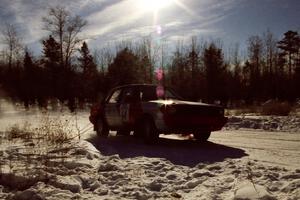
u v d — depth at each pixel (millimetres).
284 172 5945
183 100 11148
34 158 7199
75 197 5086
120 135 12805
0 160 6996
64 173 6250
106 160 7488
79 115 28188
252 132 13742
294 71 66750
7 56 52969
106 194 5305
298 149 9320
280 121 15555
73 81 49062
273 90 61281
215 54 60156
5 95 51312
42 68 52062
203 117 9875
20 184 5633
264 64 68062
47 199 4922
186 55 62719
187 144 10445
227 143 10625
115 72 52281
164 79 59906
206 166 6809
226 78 61656
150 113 10094
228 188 5242
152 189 5609
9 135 11375
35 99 49406
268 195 4605
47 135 10031
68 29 47406
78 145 8875
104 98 12688
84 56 59281
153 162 7332
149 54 60062
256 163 6770
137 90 11094
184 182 5828
